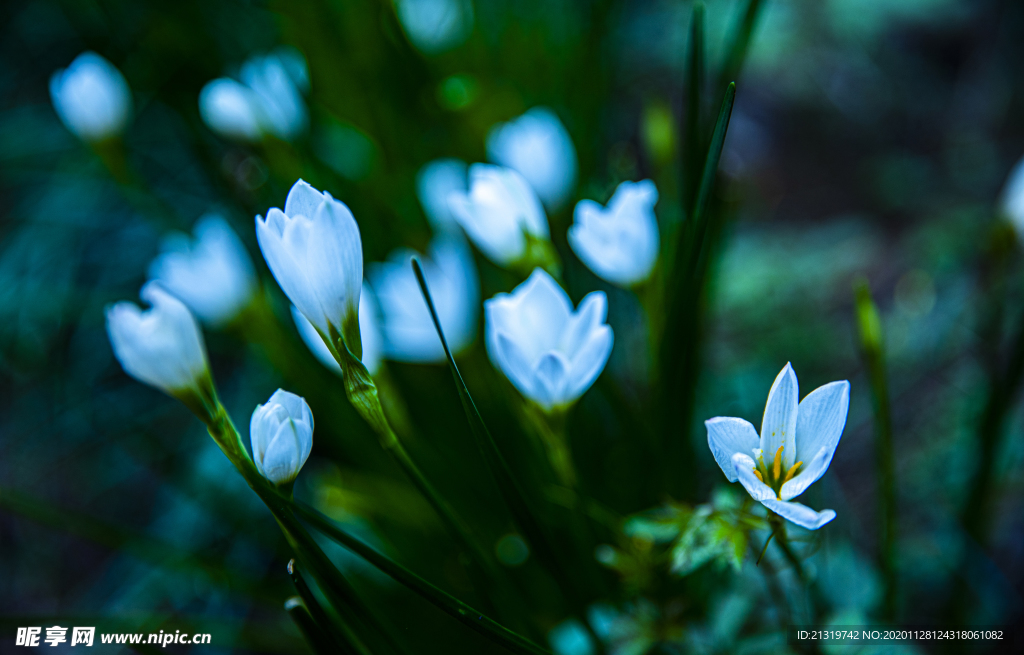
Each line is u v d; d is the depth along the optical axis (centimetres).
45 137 109
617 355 73
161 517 86
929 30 130
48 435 96
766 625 66
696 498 67
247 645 69
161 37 87
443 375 70
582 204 59
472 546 56
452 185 69
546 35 92
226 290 67
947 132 119
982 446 63
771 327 92
